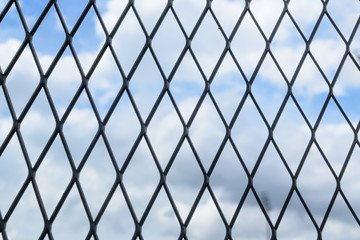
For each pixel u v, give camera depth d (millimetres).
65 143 1228
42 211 1165
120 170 1248
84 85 1291
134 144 1279
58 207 1182
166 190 1266
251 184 1329
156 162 1276
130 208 1227
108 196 1224
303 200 1363
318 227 1355
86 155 1233
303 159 1391
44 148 1210
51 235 1164
